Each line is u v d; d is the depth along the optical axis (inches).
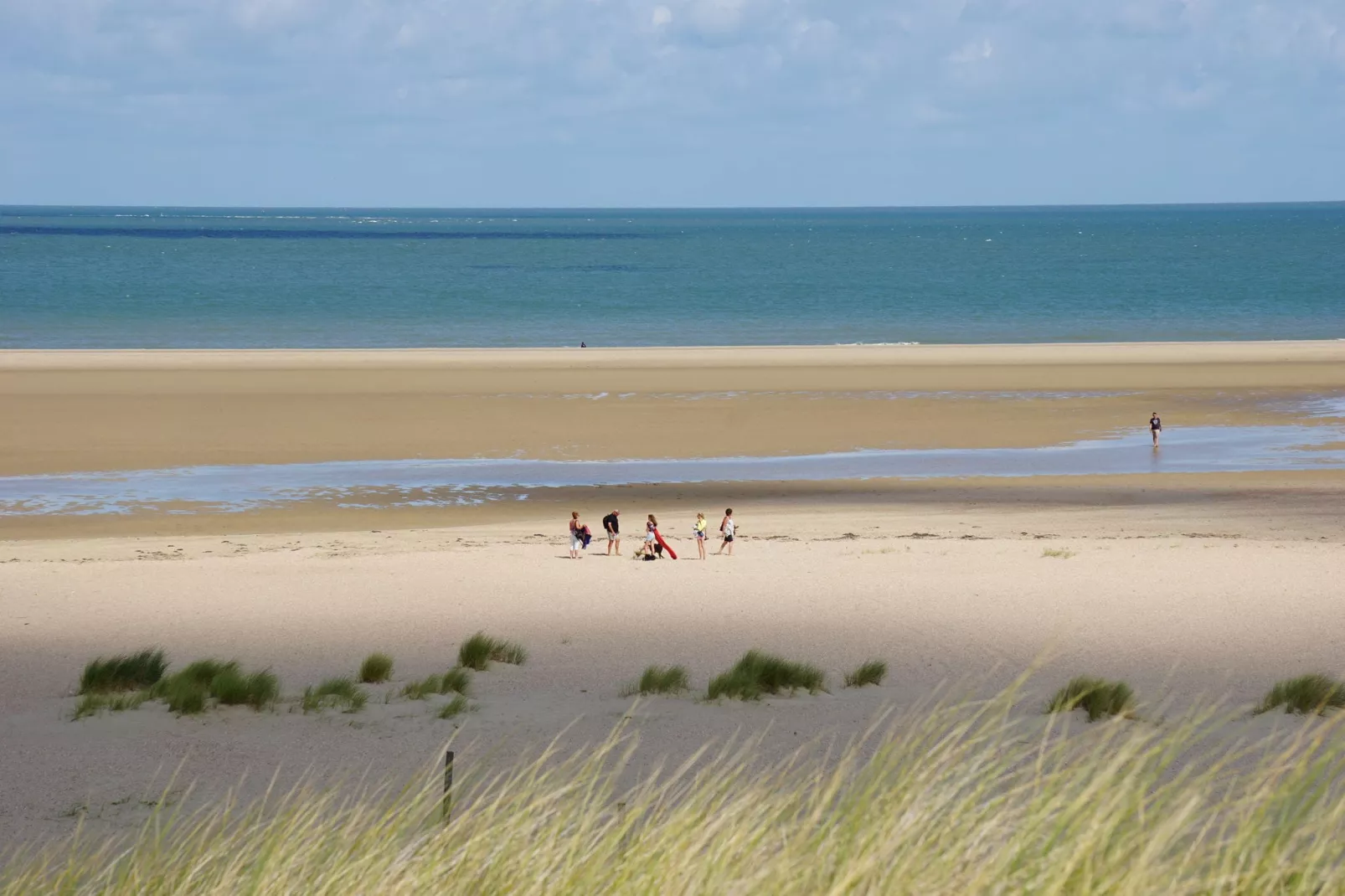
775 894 232.2
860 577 1529.3
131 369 3863.2
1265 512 2124.8
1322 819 235.6
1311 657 1106.7
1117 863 228.8
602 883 250.1
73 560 1704.0
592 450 2800.2
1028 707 901.8
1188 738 287.1
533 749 808.9
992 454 2778.1
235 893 275.4
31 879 329.1
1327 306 7037.4
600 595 1435.8
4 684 1028.5
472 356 4315.9
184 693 919.0
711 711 919.0
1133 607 1333.7
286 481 2436.0
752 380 3735.2
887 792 253.4
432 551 1761.8
